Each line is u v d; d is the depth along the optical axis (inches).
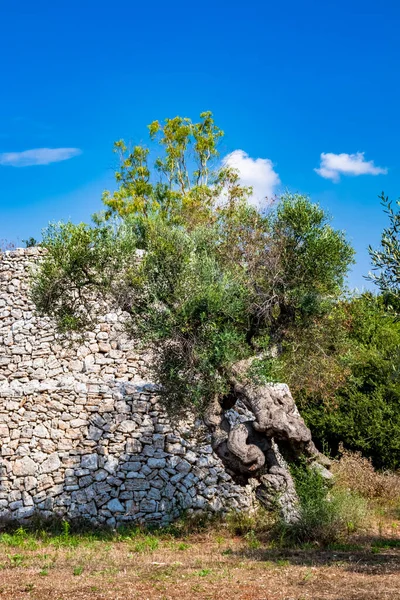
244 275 522.9
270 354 508.7
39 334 851.4
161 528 593.3
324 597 324.2
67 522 596.4
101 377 812.0
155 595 335.9
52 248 494.9
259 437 519.8
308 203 532.4
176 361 484.4
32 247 895.1
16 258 889.5
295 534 498.9
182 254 482.0
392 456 808.3
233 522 591.5
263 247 529.0
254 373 484.7
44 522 602.5
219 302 465.1
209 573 390.0
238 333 510.9
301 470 539.8
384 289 369.1
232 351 471.2
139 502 616.4
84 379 805.9
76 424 634.2
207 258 492.7
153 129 1409.9
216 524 593.6
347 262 528.4
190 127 1408.7
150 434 633.6
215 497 624.4
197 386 478.3
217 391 488.1
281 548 479.8
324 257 513.0
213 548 494.0
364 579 365.4
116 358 822.5
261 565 412.5
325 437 837.2
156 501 617.6
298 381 646.5
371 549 468.4
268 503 518.6
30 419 635.5
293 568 401.1
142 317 488.4
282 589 344.8
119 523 609.3
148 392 642.8
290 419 521.7
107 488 618.5
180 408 505.4
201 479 626.8
